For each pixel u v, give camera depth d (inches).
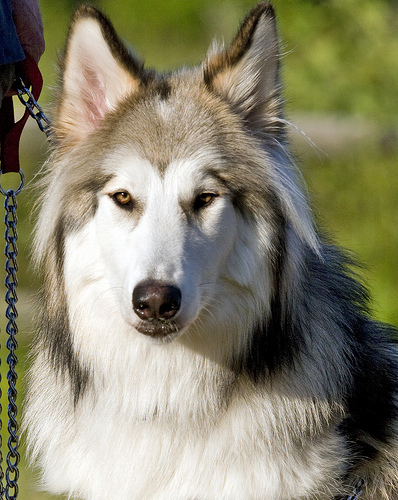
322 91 973.8
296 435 253.8
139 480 256.4
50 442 273.7
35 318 303.6
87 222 251.8
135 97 261.0
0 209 758.5
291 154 269.7
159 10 1091.3
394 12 1047.6
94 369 259.9
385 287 592.4
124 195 244.8
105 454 258.8
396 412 285.9
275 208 254.8
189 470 254.5
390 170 847.1
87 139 257.4
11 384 246.2
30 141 795.4
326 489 257.1
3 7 231.8
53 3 1000.2
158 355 253.4
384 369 289.1
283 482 251.9
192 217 244.1
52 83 270.4
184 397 254.2
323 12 1012.5
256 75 259.4
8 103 258.4
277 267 255.0
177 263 231.6
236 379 256.5
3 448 406.0
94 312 255.1
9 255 244.8
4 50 230.8
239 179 249.6
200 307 240.8
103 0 1112.8
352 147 904.9
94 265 252.1
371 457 274.2
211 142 249.8
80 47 252.8
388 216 754.8
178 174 243.3
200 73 273.6
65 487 272.1
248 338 256.2
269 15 252.5
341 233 713.6
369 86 979.3
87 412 262.5
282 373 256.1
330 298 273.7
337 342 267.4
